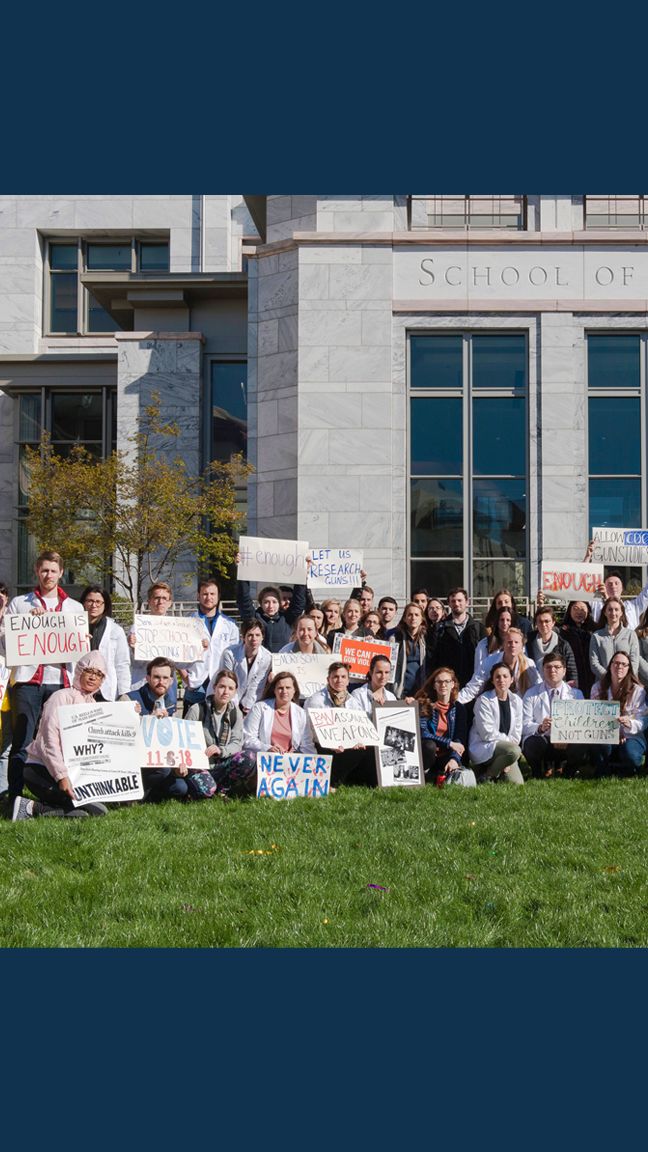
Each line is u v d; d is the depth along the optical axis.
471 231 23.44
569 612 15.04
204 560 27.16
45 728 11.50
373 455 23.27
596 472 23.39
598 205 24.52
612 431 23.45
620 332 23.50
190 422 29.77
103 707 11.63
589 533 23.20
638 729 13.67
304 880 8.98
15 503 34.28
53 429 34.03
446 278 23.45
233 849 9.88
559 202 23.73
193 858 9.57
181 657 13.68
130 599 26.17
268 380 24.16
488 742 13.25
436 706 13.36
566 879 9.11
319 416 23.39
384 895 8.71
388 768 12.92
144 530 26.58
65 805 11.55
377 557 23.14
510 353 23.59
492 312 23.36
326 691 13.09
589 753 13.89
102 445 33.75
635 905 8.56
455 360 23.56
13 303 36.50
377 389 23.33
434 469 23.44
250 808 11.54
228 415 30.39
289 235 24.22
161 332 30.00
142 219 36.69
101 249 37.06
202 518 28.70
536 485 23.19
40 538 27.84
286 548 15.81
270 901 8.57
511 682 13.33
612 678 13.89
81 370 33.72
